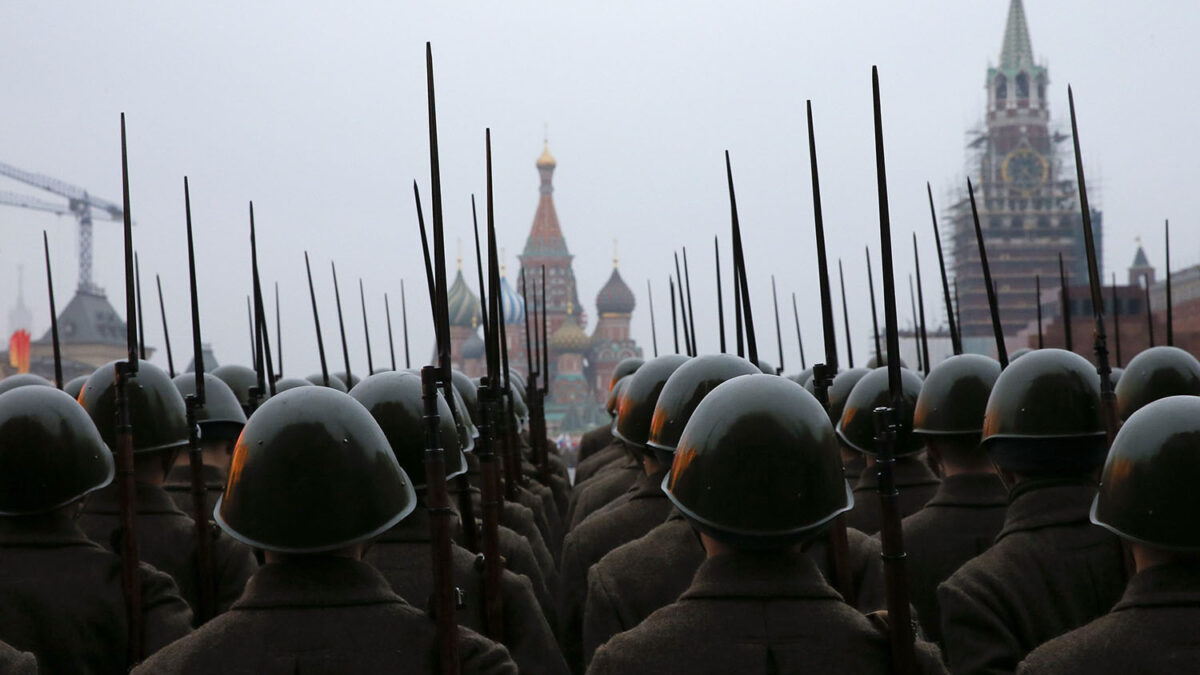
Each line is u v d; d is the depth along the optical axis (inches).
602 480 455.5
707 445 185.8
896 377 187.6
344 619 184.7
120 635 247.4
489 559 254.1
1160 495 176.4
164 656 184.1
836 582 247.4
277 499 185.0
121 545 258.1
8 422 245.6
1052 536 241.1
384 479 190.9
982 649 233.6
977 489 299.1
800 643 180.1
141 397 310.5
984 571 240.5
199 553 293.4
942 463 308.8
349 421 191.0
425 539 259.8
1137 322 3508.9
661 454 280.4
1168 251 497.4
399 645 184.9
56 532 249.4
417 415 266.4
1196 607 175.2
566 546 319.9
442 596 188.4
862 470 406.0
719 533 183.2
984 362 309.3
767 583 183.5
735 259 287.7
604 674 181.3
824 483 183.5
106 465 254.2
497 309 289.0
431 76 212.8
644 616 250.1
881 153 191.9
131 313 262.7
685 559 253.3
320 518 184.7
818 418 187.3
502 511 358.6
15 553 246.1
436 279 205.6
